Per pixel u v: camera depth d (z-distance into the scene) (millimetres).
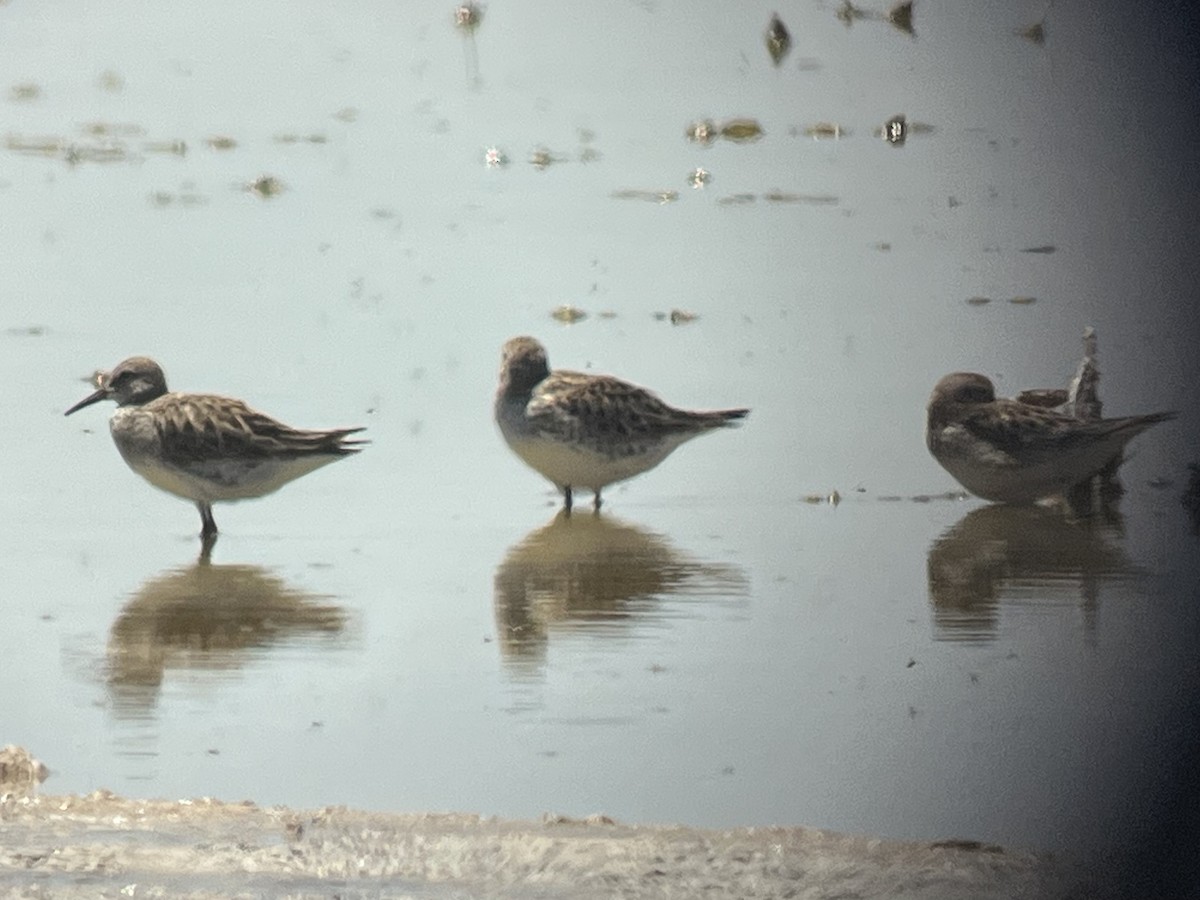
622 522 16391
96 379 19500
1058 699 12227
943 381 16953
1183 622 13719
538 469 16859
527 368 16891
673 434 16938
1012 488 16797
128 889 9016
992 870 9492
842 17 35688
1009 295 22688
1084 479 16891
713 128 30016
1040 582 14742
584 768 11016
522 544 15711
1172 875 9438
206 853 9484
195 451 15797
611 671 12688
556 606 14086
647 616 13867
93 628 13484
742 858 9516
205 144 29359
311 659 12891
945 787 10742
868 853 9672
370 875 9242
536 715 11852
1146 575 14945
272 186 27047
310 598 14234
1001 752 11281
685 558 15352
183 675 12562
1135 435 16906
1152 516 16609
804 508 16812
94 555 15266
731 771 11008
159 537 15820
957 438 16812
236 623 13625
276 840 9680
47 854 9445
